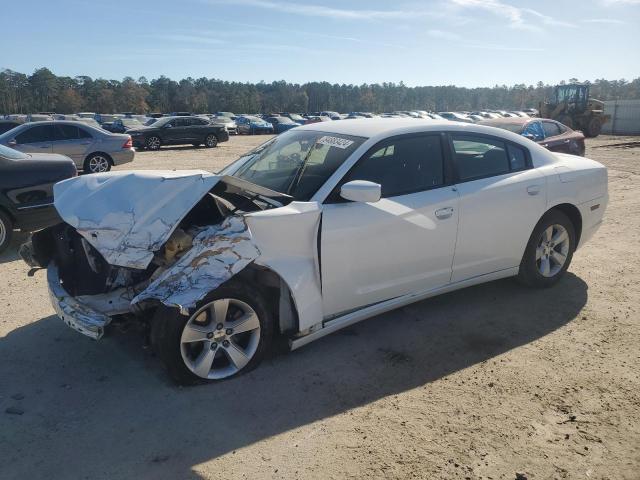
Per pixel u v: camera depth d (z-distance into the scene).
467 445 2.71
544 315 4.29
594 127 29.89
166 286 3.00
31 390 3.23
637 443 2.72
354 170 3.65
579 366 3.50
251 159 4.45
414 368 3.49
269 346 3.46
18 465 2.57
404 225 3.71
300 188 3.65
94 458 2.63
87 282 3.64
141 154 20.64
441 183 4.00
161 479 2.49
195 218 3.64
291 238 3.34
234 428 2.86
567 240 4.80
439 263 3.99
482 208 4.10
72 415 2.97
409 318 4.25
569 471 2.53
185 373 3.17
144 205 3.18
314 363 3.54
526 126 10.59
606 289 4.83
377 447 2.70
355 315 3.69
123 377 3.37
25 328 4.06
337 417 2.96
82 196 3.41
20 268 5.57
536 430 2.83
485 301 4.57
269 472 2.53
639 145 22.73
